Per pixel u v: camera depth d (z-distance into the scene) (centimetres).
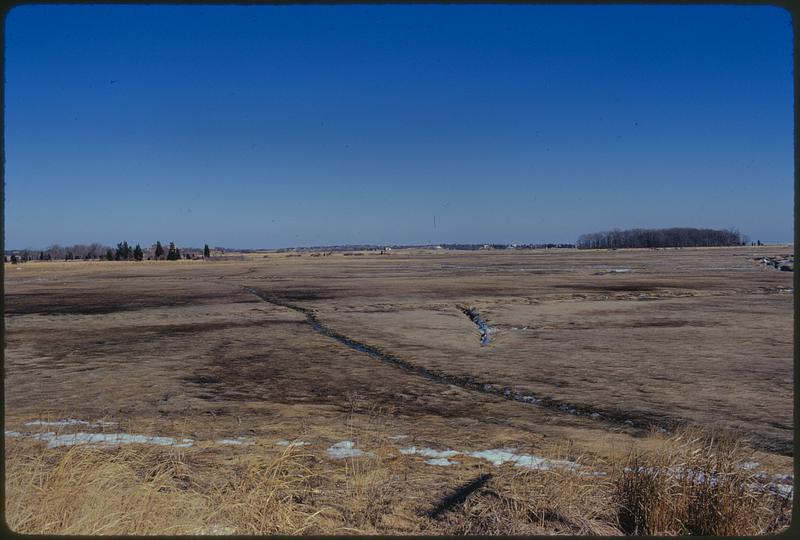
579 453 771
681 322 2223
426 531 507
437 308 2788
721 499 536
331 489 610
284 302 3198
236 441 812
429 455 761
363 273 6538
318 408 1058
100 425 912
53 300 3472
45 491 456
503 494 592
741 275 5159
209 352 1672
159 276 6562
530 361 1507
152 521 437
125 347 1767
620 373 1358
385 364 1491
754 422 970
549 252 18625
